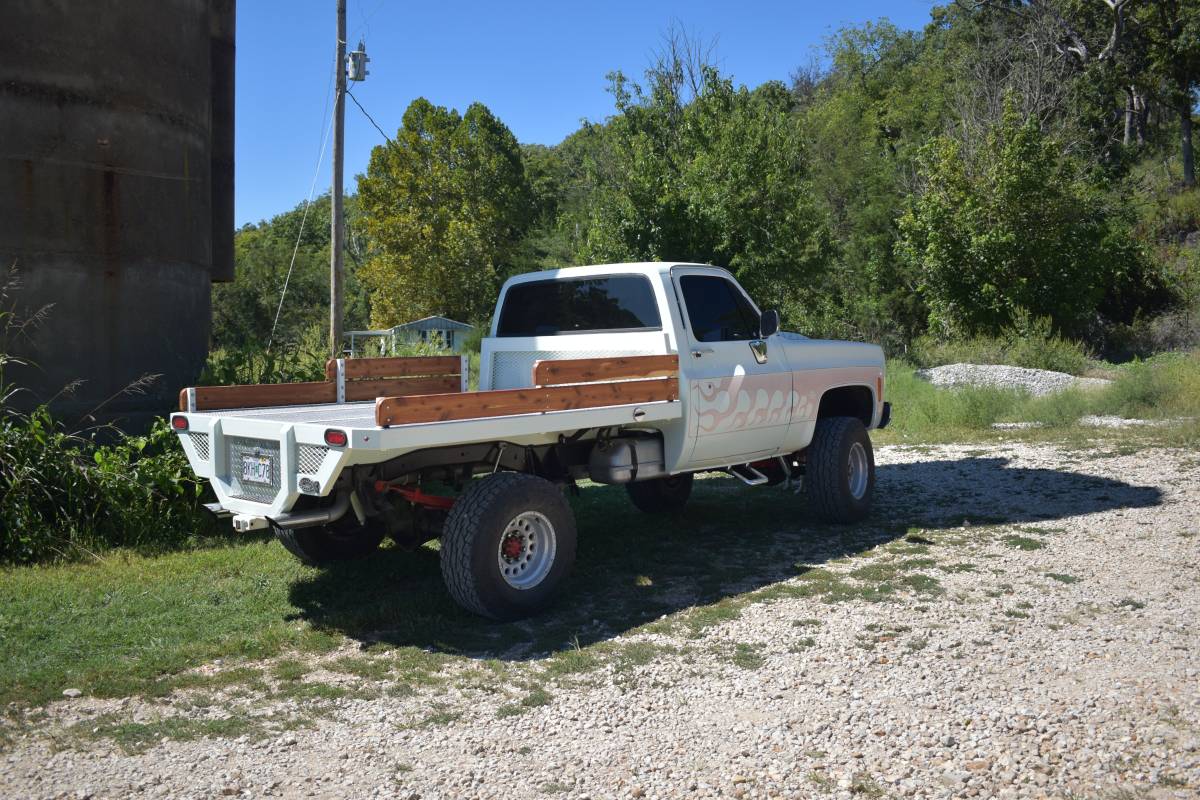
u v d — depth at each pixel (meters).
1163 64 44.50
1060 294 27.17
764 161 23.66
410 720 4.08
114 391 8.88
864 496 8.05
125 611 5.64
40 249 8.34
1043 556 6.64
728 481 10.18
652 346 6.58
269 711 4.20
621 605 5.77
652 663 4.72
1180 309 30.12
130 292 8.96
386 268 58.56
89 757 3.73
